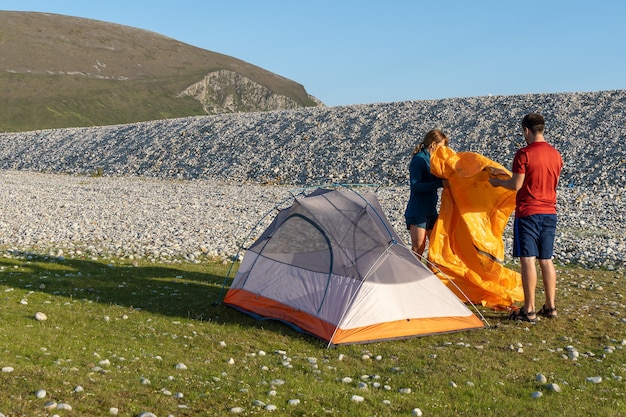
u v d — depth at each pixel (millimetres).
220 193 29516
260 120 48156
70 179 39219
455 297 8438
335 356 7223
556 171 8562
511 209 9477
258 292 9086
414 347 7645
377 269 8070
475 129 37469
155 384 5902
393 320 7957
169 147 45844
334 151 38688
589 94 40125
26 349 6598
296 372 6551
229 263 13578
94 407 5223
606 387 6297
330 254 8461
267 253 9312
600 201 23562
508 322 8750
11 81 195125
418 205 9469
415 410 5520
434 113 41750
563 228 18516
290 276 8773
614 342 7906
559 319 8922
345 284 8055
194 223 19484
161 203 25125
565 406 5715
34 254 13453
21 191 28625
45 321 8023
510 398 5949
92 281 10883
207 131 47656
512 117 38219
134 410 5258
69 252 13945
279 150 40688
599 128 34375
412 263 8352
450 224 9570
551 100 39938
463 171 9016
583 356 7312
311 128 43625
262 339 7805
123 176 41438
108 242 15625
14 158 51500
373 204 8805
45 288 10141
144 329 7969
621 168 29281
